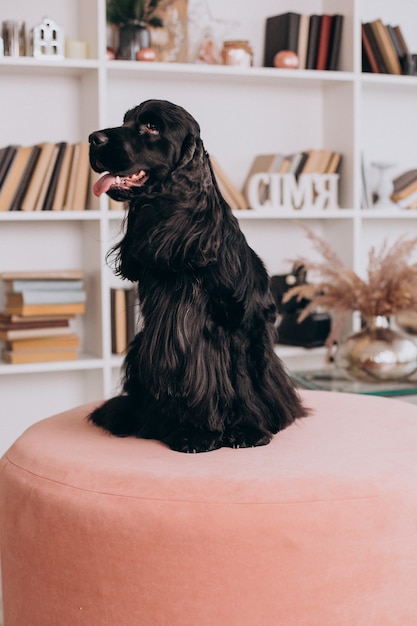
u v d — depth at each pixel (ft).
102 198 9.87
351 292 9.43
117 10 10.18
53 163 9.95
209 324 5.11
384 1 12.07
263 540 4.36
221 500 4.45
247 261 5.27
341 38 11.09
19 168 9.81
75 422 6.04
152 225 5.05
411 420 5.91
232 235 5.20
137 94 10.89
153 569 4.47
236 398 5.28
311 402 6.55
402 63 11.32
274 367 5.55
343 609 4.48
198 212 5.02
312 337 10.86
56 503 4.72
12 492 5.05
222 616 4.43
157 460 4.95
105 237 9.97
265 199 10.86
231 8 11.18
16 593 5.07
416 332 11.51
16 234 10.64
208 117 11.28
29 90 10.46
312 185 10.96
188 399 5.12
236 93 11.37
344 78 10.81
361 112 12.02
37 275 9.92
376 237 12.33
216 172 10.71
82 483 4.74
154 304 5.13
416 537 4.61
